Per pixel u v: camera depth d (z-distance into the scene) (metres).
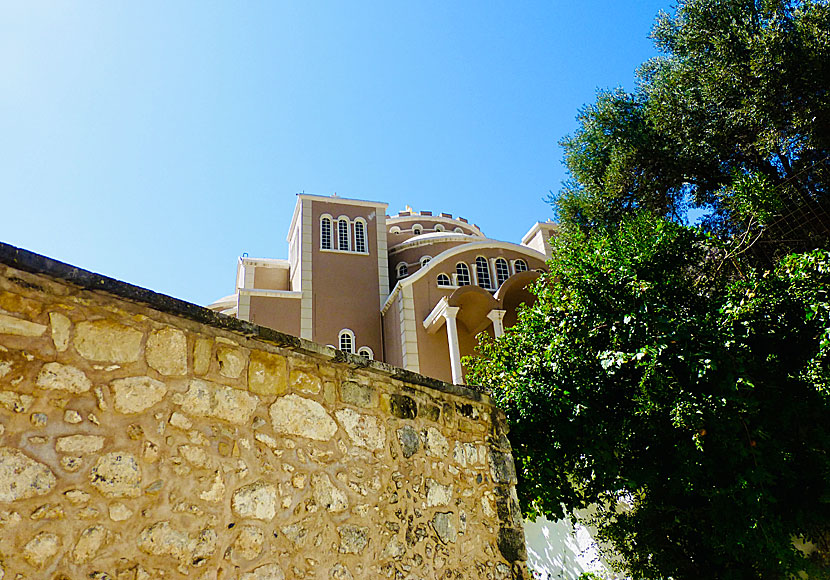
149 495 3.10
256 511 3.55
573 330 8.13
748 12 12.85
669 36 14.91
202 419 3.48
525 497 6.99
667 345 7.17
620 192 14.71
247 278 26.62
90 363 3.09
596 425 7.32
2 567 2.51
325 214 25.09
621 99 15.58
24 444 2.73
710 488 7.26
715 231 13.41
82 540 2.79
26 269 2.93
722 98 12.62
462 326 20.56
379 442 4.52
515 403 7.30
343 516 4.03
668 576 8.41
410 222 31.41
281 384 4.01
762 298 7.50
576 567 9.67
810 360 7.08
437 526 4.67
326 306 23.00
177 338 3.53
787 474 6.86
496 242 23.06
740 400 6.65
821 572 7.57
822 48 11.07
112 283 3.21
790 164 12.65
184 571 3.11
